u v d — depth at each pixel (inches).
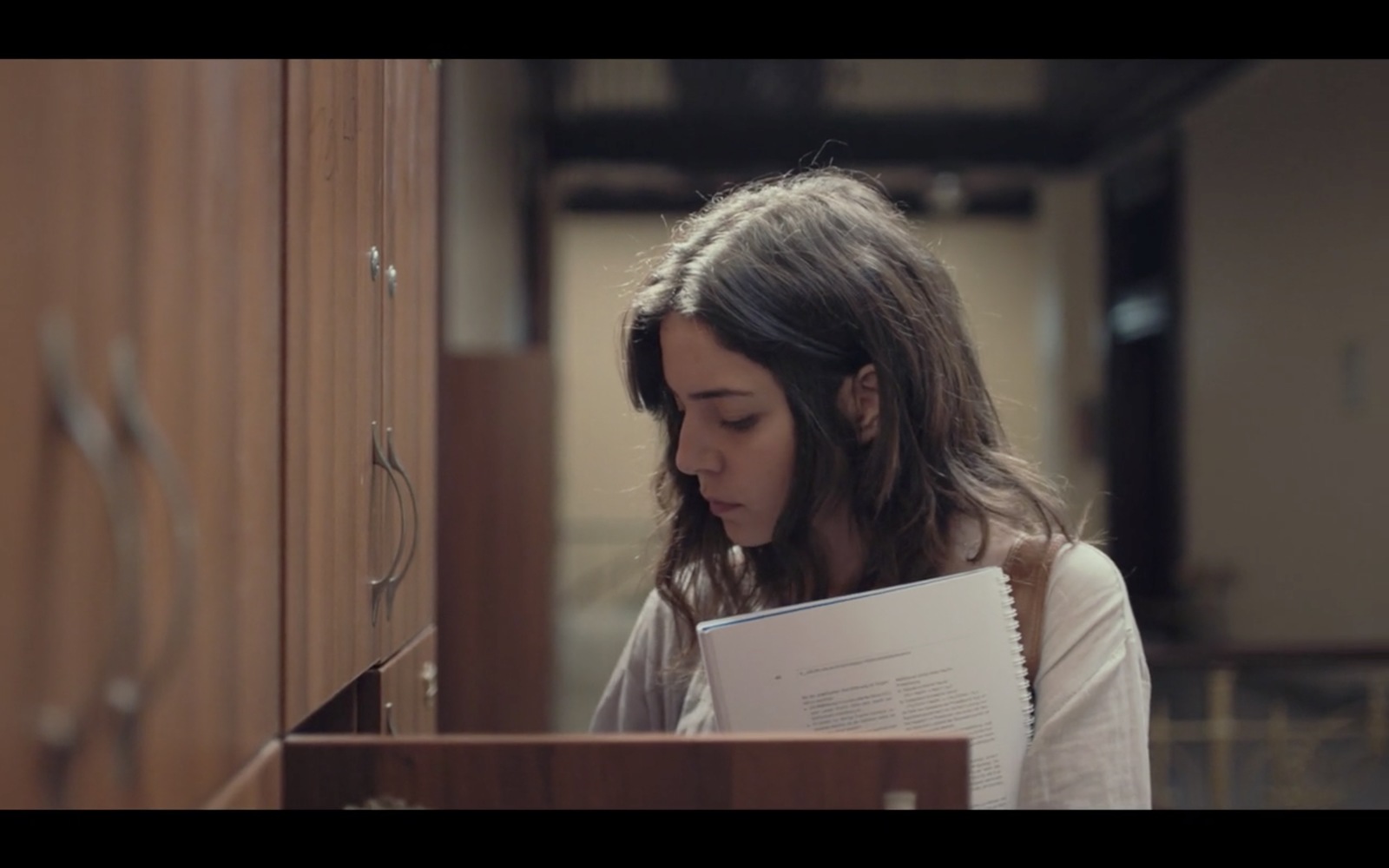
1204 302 274.7
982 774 39.4
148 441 20.3
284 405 30.5
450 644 110.6
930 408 45.2
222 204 25.5
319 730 44.1
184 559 20.4
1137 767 41.0
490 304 186.1
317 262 33.7
